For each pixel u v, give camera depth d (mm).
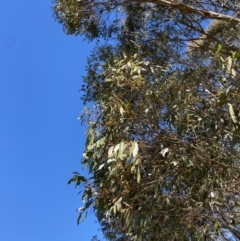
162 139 5391
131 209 5137
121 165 4844
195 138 5285
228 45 7266
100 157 5258
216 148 5254
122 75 5566
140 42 8516
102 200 5273
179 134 5344
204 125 4887
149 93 5559
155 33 8617
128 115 5367
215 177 5277
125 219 5066
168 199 5473
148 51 8258
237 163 5473
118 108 5355
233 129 4414
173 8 7863
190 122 5336
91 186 5406
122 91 5617
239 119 4340
